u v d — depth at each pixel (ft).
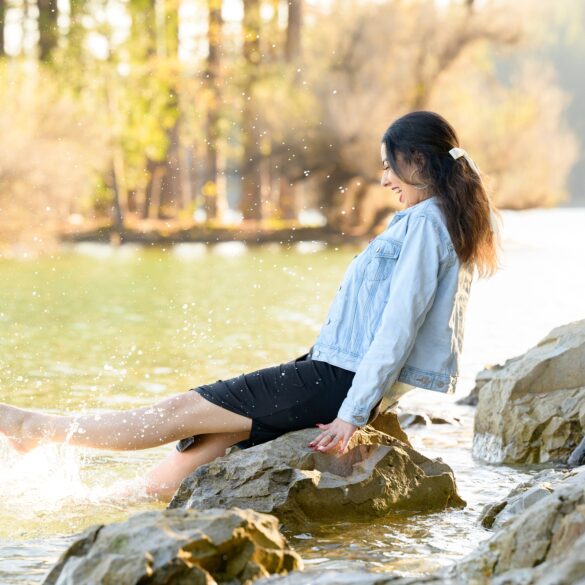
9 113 107.65
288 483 17.39
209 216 153.89
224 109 147.54
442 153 18.45
